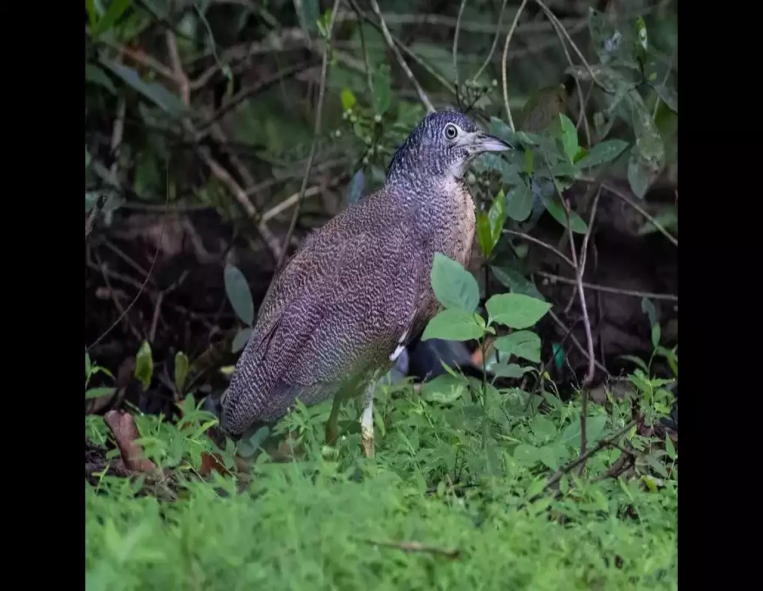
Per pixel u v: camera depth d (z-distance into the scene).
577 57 16.52
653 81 13.39
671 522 7.93
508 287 12.36
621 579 6.80
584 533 7.31
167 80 16.05
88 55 12.82
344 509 7.09
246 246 16.06
